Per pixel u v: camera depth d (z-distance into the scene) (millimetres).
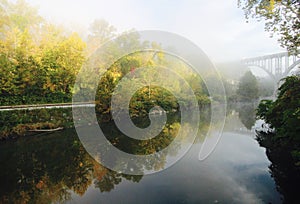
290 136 5074
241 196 3551
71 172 5004
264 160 5262
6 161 5836
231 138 7836
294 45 5188
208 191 3783
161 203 3391
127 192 3865
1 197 3875
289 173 4414
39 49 13055
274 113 6633
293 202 3299
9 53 11523
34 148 7055
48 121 9906
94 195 3816
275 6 4852
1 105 10125
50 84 11820
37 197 3836
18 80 10805
